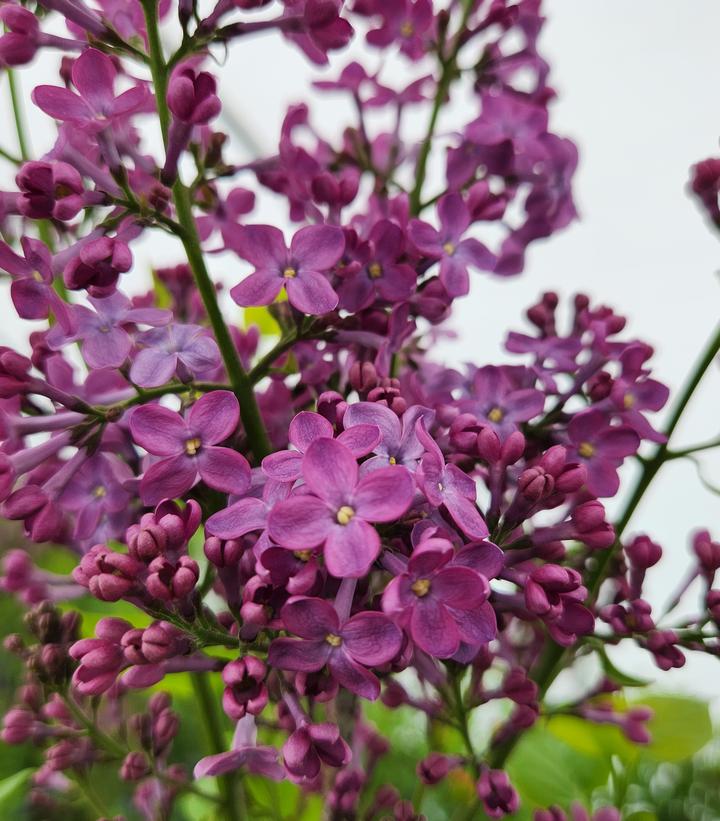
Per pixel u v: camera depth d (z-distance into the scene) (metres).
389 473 0.13
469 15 0.20
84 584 0.14
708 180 0.18
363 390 0.16
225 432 0.15
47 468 0.17
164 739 0.19
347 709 0.18
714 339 0.18
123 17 0.17
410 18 0.20
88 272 0.15
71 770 0.19
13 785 0.19
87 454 0.16
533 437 0.18
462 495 0.14
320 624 0.13
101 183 0.15
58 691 0.18
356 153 0.21
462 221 0.17
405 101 0.21
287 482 0.14
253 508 0.14
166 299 0.21
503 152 0.19
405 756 0.28
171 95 0.15
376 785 0.24
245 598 0.14
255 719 0.15
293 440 0.14
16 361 0.16
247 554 0.15
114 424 0.17
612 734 0.22
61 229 0.18
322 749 0.14
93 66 0.15
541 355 0.18
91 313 0.16
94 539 0.17
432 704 0.18
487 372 0.17
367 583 0.14
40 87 0.15
